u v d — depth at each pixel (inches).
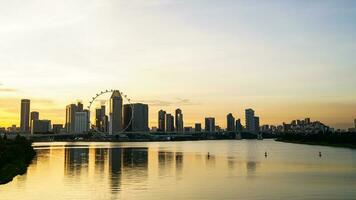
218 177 4953.3
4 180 4699.8
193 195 3644.2
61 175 5339.6
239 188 4020.7
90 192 3846.0
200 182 4483.3
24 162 6939.0
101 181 4645.7
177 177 4980.3
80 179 4857.3
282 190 3875.5
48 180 4776.1
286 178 4803.2
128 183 4443.9
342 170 5708.7
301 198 3469.5
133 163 7357.3
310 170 5738.2
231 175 5167.3
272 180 4618.6
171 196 3607.3
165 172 5605.3
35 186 4274.1
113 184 4372.5
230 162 7317.9
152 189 3996.1
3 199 3538.4
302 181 4510.3
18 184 4441.4
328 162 7116.1
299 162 7175.2
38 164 7293.3
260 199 3430.1
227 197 3540.8
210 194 3683.6
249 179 4729.3
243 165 6663.4
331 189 3922.2
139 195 3666.3
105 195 3681.1
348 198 3464.6
